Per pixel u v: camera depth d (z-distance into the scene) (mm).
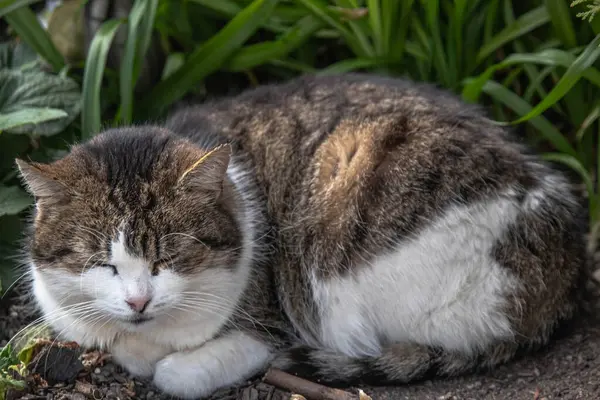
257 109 4324
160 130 3914
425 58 5148
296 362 3988
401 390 3906
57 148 4766
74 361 3744
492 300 3824
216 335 3850
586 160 5273
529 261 3842
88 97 4652
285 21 5191
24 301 4316
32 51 5109
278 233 4086
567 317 4090
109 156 3615
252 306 3934
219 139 4184
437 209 3766
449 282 3789
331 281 3947
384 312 3918
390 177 3844
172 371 3750
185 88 5055
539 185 3957
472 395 3852
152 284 3443
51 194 3502
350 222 3869
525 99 4996
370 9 4953
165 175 3553
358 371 3939
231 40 4957
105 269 3453
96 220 3453
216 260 3605
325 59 5656
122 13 5184
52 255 3535
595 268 4809
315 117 4172
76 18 5383
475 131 4008
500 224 3797
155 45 5367
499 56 5293
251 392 3818
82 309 3627
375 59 5121
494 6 5051
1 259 4375
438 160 3844
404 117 4027
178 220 3494
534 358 4074
